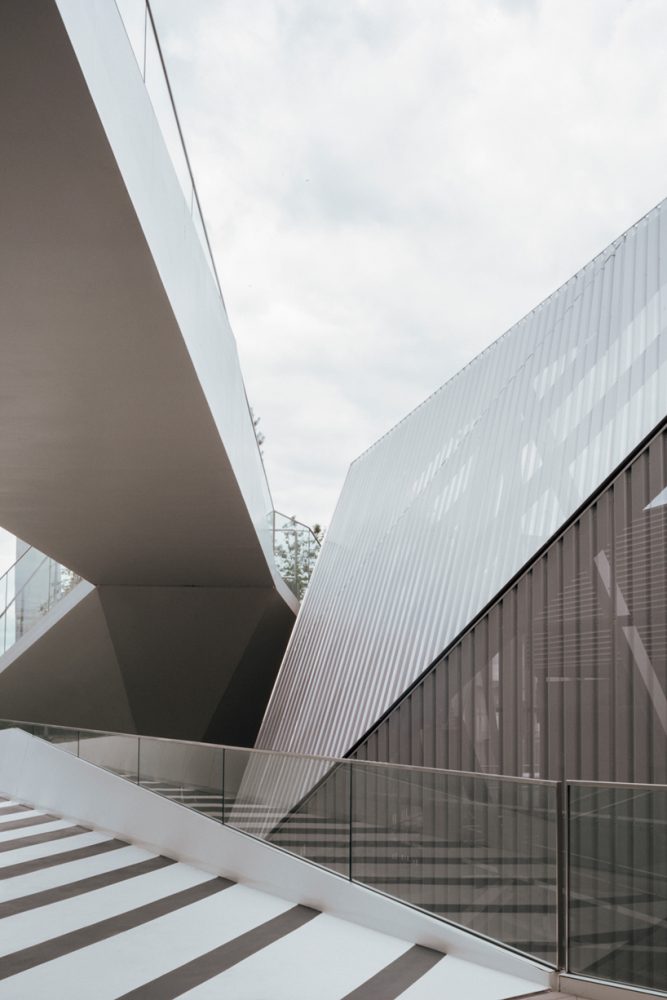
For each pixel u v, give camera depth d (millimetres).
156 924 5027
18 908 5395
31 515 11602
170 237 6203
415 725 9062
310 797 5625
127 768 7953
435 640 9211
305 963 4309
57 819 8953
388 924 4820
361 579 13047
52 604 16344
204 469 9891
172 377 7406
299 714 12797
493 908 4297
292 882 5578
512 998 3779
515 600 7980
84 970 4254
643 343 7816
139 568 14812
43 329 6422
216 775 6605
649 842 3689
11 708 17844
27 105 4109
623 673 6773
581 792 3951
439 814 4672
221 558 14297
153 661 17859
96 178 4688
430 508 11539
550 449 8617
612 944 3766
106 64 4484
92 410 8078
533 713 7562
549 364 9742
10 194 4773
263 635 17922
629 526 6949
